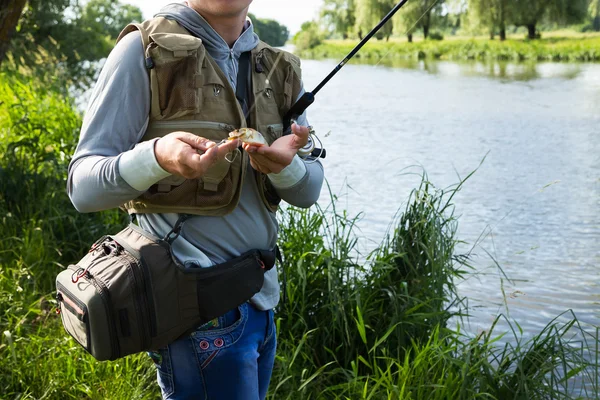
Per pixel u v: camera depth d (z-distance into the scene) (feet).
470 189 24.63
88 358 10.03
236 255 6.07
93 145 5.63
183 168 5.10
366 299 11.12
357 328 10.78
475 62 96.17
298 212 12.39
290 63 6.41
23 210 15.48
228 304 5.86
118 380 9.63
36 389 9.65
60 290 5.94
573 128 37.35
